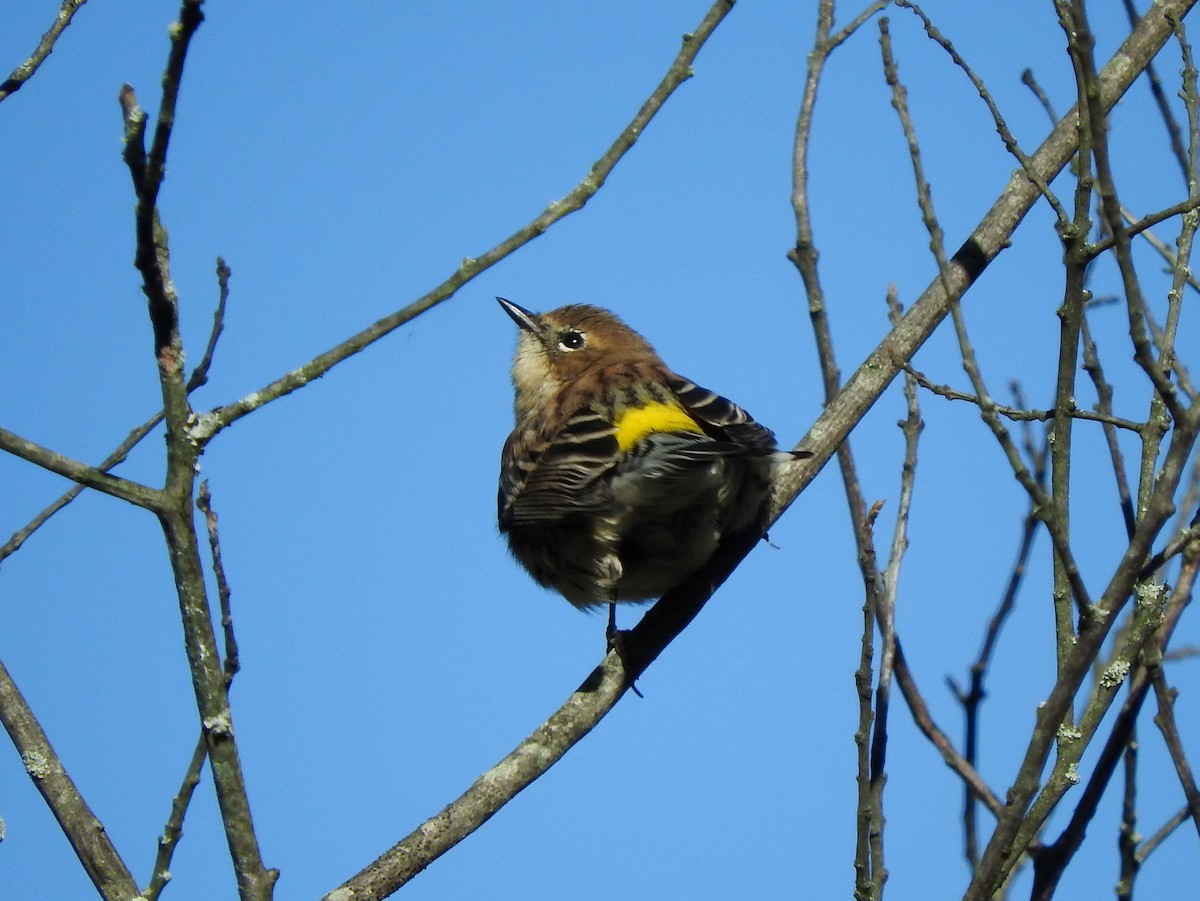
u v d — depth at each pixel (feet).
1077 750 28.55
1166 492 26.32
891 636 33.73
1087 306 38.29
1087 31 28.40
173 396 25.52
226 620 26.81
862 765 29.55
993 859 26.35
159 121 23.63
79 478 25.03
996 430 27.02
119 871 26.78
